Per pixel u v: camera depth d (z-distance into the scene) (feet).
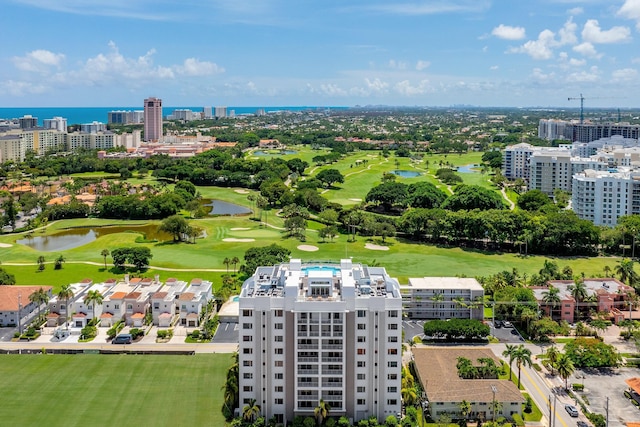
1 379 536.42
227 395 471.62
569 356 572.10
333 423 454.40
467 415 483.92
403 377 517.96
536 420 476.13
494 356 564.30
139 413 476.95
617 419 474.90
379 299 459.73
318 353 461.78
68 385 525.34
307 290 488.02
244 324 465.47
